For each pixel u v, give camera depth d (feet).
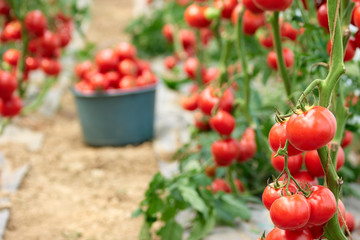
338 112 9.80
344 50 9.31
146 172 13.50
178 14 15.12
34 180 13.04
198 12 11.96
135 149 14.48
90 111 14.35
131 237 11.50
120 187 12.92
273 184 8.96
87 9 14.79
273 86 13.48
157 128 15.43
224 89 11.20
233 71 12.42
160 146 14.40
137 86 14.60
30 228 11.66
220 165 11.37
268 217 11.62
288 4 9.66
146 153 14.28
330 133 8.38
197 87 13.25
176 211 11.27
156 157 14.06
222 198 11.39
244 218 11.28
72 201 12.45
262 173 12.53
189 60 13.07
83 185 13.00
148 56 24.40
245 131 11.80
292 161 9.50
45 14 13.93
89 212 12.14
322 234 9.08
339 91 9.77
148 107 14.67
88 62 14.80
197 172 11.43
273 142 8.91
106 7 39.42
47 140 14.79
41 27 13.09
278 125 8.91
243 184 12.37
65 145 14.60
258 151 11.92
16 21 13.23
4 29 13.39
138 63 14.79
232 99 11.40
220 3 11.80
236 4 11.73
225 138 11.28
